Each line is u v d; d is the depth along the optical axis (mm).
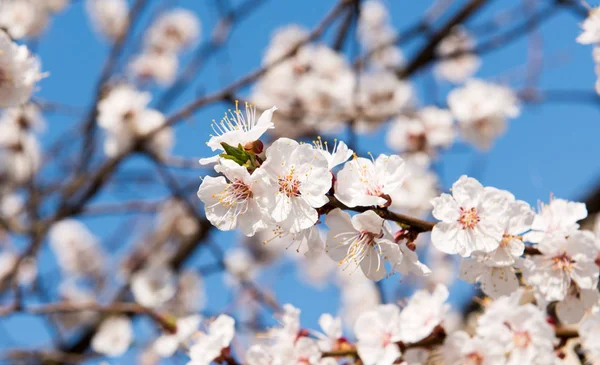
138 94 6074
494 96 5723
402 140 6180
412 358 2799
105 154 6340
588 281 2328
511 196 2213
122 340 5805
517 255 2223
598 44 3189
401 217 2143
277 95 6566
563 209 2439
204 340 3240
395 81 6441
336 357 2867
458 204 2203
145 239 7543
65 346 6371
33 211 5785
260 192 1994
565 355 2770
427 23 6195
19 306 4477
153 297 6117
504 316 2584
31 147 6621
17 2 6141
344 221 2096
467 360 2621
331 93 6469
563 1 4297
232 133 2049
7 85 2926
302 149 2016
